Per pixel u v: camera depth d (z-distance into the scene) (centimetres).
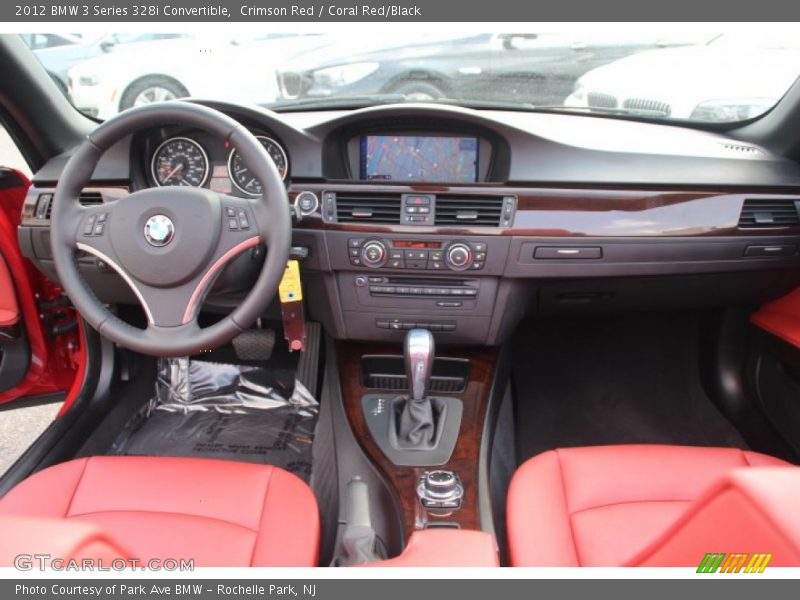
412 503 133
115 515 105
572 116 173
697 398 196
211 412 193
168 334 117
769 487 46
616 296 164
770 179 144
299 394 194
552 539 103
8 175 177
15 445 199
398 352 167
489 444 149
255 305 116
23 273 174
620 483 111
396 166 152
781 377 169
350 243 147
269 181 115
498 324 156
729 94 163
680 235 145
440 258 146
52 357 192
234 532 103
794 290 162
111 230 116
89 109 182
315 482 161
